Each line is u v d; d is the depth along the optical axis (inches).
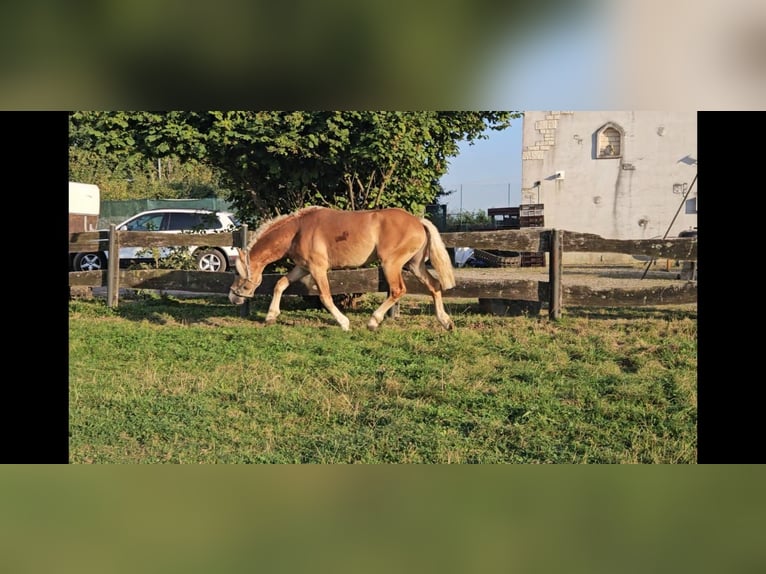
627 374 214.2
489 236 298.7
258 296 360.8
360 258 276.7
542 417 176.7
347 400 191.3
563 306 294.7
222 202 890.1
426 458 152.1
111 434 169.5
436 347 247.0
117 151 300.0
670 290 282.2
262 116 282.7
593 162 721.6
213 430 172.7
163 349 252.8
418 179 323.0
